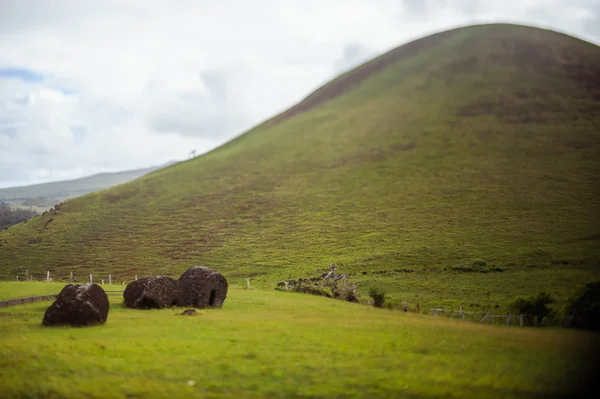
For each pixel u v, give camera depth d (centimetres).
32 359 1504
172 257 7256
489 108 11756
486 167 9094
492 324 3155
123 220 9306
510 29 16600
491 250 5884
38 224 9475
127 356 1565
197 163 13188
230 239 7806
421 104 13000
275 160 11938
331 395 1257
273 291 4291
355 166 10456
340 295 4084
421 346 1856
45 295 3097
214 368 1452
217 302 3009
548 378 1477
